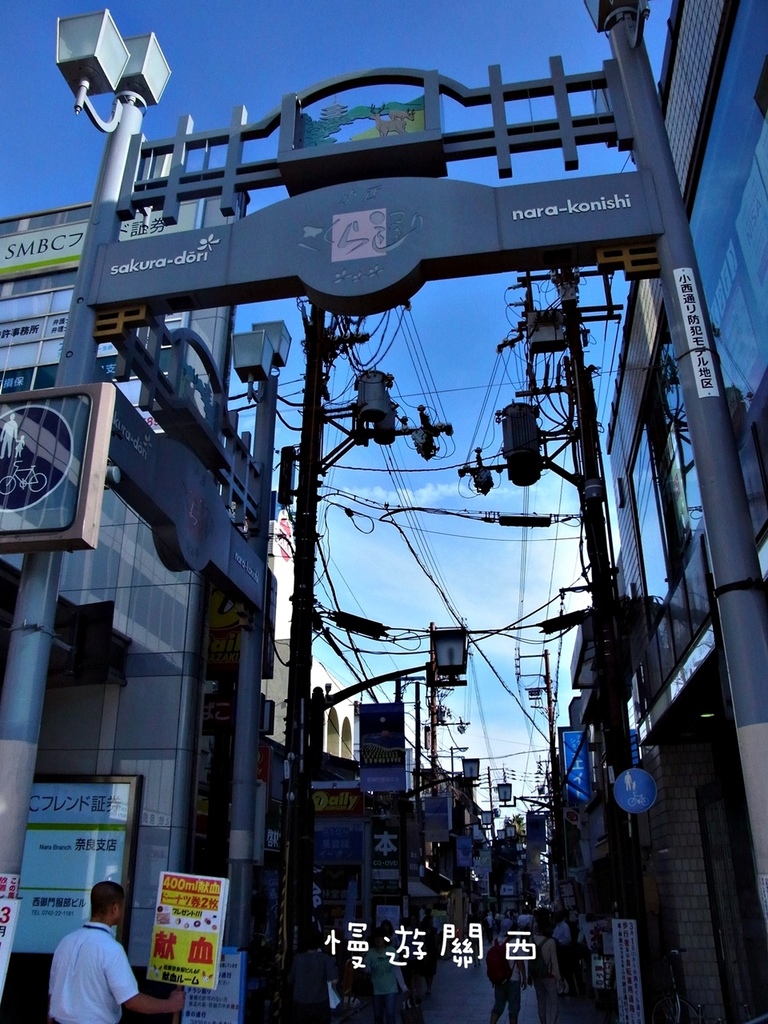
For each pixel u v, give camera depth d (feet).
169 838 35.65
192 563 32.63
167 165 33.86
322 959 29.50
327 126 28.91
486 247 25.32
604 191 25.22
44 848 35.63
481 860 164.86
